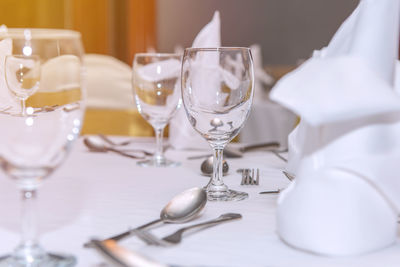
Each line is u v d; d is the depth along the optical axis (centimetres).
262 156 127
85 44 474
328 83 52
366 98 51
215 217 71
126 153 129
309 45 789
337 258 55
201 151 134
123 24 531
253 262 54
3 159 51
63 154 54
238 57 82
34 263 52
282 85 54
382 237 57
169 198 83
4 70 90
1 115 92
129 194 86
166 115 116
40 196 84
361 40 59
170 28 789
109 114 190
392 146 57
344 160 56
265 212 74
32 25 425
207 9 789
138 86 116
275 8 790
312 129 58
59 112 57
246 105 83
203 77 81
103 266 53
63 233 64
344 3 774
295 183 61
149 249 58
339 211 54
